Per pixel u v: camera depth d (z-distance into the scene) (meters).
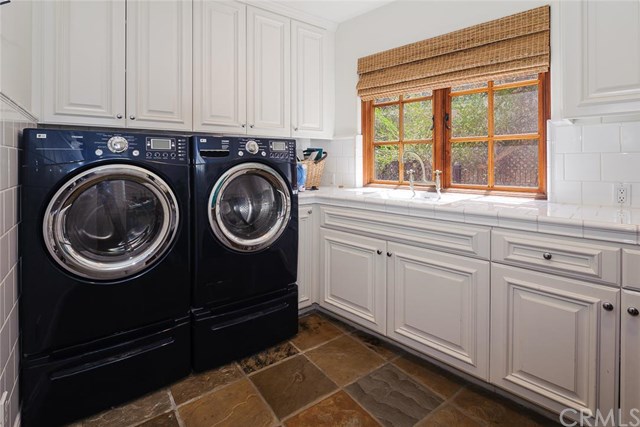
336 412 1.63
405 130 2.79
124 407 1.67
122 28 2.05
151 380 1.77
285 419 1.59
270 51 2.68
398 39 2.64
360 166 3.00
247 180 2.13
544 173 2.10
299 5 2.71
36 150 1.45
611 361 1.33
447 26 2.37
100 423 1.57
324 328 2.45
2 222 1.22
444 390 1.77
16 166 1.41
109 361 1.65
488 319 1.67
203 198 1.90
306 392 1.77
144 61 2.13
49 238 1.48
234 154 2.00
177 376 1.86
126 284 1.69
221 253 1.98
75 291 1.56
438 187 2.32
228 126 2.48
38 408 1.50
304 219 2.50
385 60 2.71
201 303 1.93
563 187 1.94
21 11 1.53
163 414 1.62
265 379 1.88
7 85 1.29
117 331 1.69
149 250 1.76
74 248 1.57
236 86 2.51
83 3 1.93
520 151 2.21
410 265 1.98
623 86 1.48
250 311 2.12
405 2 2.59
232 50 2.48
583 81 1.59
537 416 1.58
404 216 2.00
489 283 1.65
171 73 2.23
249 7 2.55
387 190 2.81
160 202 1.77
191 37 2.29
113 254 1.69
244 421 1.58
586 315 1.38
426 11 2.47
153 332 1.79
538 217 1.47
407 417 1.59
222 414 1.62
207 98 2.38
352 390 1.78
